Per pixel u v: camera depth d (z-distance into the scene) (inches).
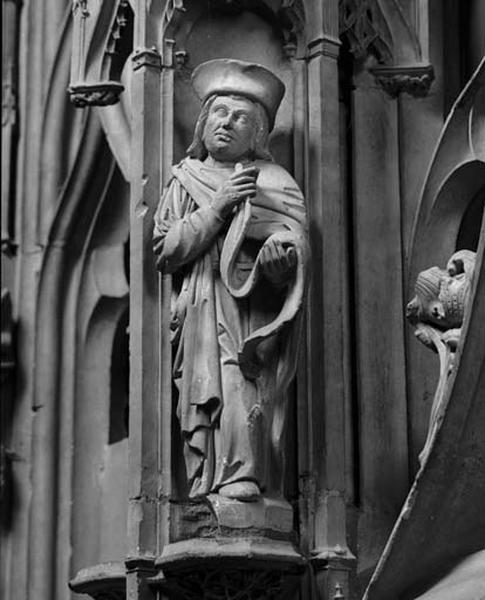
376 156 274.1
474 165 265.9
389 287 270.1
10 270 349.4
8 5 363.6
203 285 252.4
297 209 255.3
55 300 340.2
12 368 342.0
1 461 335.9
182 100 266.1
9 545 334.6
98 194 337.4
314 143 262.8
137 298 259.3
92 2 278.8
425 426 266.5
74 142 347.6
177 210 255.8
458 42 288.0
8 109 357.7
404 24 276.4
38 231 347.9
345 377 264.7
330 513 250.5
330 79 265.1
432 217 269.9
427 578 238.8
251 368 249.1
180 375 252.8
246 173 252.2
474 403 233.8
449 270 253.3
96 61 278.1
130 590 249.8
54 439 334.3
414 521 234.2
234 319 251.0
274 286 251.8
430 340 253.6
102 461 331.6
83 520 330.0
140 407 255.8
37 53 359.9
